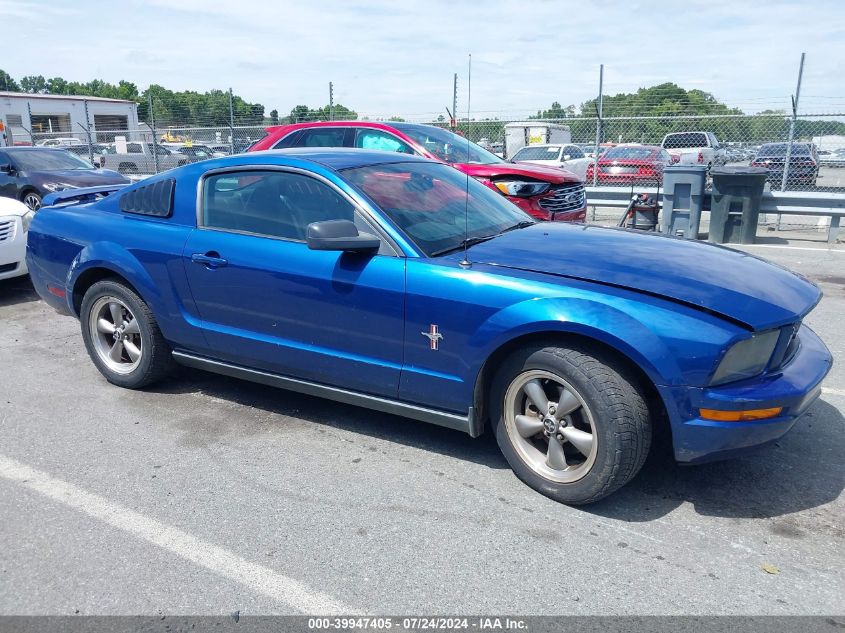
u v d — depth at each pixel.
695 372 2.77
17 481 3.40
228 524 3.02
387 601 2.52
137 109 42.00
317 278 3.54
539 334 3.09
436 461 3.58
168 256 4.10
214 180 4.08
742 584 2.59
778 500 3.18
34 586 2.62
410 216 3.57
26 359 5.28
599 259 3.26
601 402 2.89
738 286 3.03
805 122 12.21
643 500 3.19
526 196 7.03
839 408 4.21
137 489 3.32
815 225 12.12
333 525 3.01
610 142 14.98
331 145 8.25
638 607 2.48
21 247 7.13
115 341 4.60
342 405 4.33
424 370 3.35
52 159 13.29
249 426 4.03
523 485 3.32
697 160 18.81
